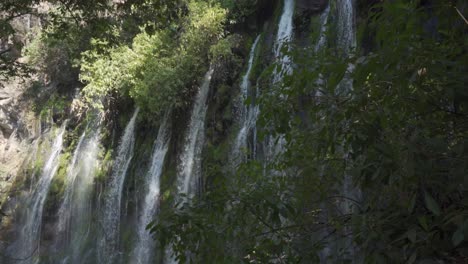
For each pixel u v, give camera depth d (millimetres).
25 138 22516
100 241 16891
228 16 15852
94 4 9203
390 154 2158
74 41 16156
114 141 18891
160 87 15727
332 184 2938
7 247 19266
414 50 1988
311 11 14055
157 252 14469
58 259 17734
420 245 2090
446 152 2061
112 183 17688
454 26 2068
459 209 2012
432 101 2096
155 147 16672
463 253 1998
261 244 2807
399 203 2236
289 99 2916
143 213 15805
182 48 15844
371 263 2227
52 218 19016
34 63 21172
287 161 3146
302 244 2816
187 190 14547
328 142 2674
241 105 14180
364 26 2227
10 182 21109
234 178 3105
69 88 21828
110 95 18938
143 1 9242
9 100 22859
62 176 19594
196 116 15703
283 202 2797
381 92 2252
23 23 21344
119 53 16422
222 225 2748
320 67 2486
